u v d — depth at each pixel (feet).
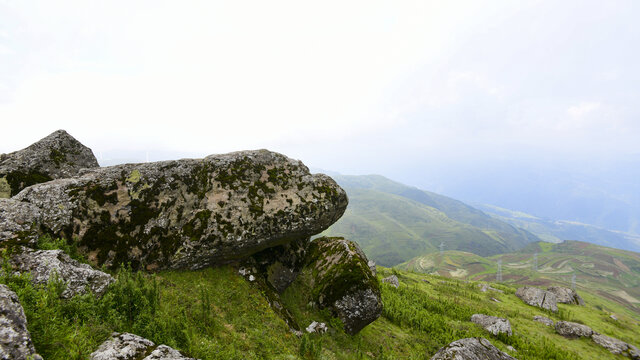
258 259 60.03
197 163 55.77
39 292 22.53
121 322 26.07
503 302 127.44
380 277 123.54
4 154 53.26
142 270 42.06
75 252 36.63
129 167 48.70
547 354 71.77
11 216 32.35
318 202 61.41
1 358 15.06
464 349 47.98
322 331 53.11
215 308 40.65
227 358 29.66
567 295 150.20
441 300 108.78
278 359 35.53
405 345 62.08
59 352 19.19
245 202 54.80
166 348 23.61
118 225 42.86
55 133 59.41
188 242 46.78
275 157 65.46
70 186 41.75
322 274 64.44
